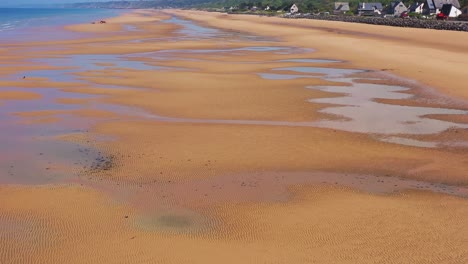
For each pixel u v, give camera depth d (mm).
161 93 25844
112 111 22109
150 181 14195
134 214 12047
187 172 14906
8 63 37156
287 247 10414
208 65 36625
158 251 10234
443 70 32375
